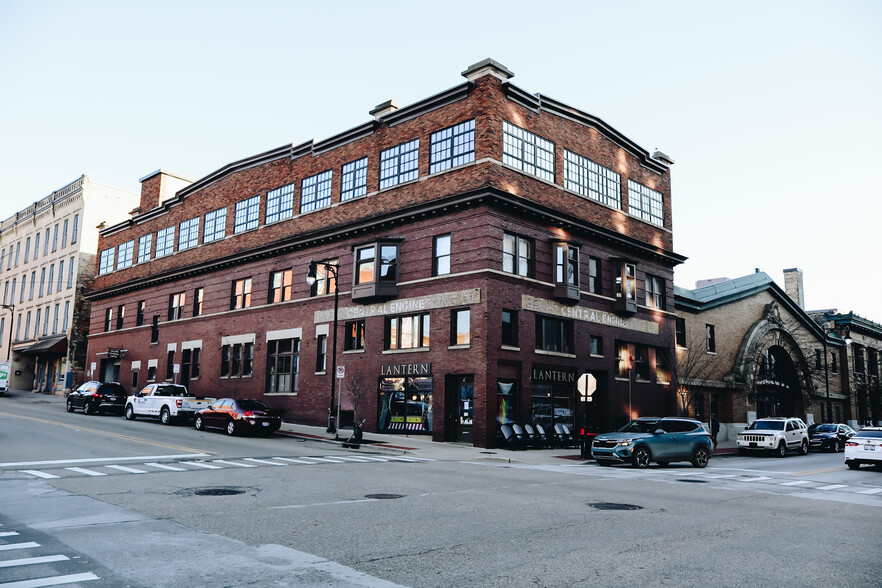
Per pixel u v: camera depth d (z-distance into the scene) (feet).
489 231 92.53
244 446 77.82
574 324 105.40
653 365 121.39
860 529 35.81
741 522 37.19
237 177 139.85
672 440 75.36
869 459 78.43
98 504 37.58
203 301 142.51
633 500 45.09
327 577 23.68
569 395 103.09
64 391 185.06
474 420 89.10
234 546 28.17
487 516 36.76
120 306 172.55
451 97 99.60
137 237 170.50
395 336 101.76
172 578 23.16
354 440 85.92
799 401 166.61
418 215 100.07
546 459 80.28
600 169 117.39
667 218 133.08
